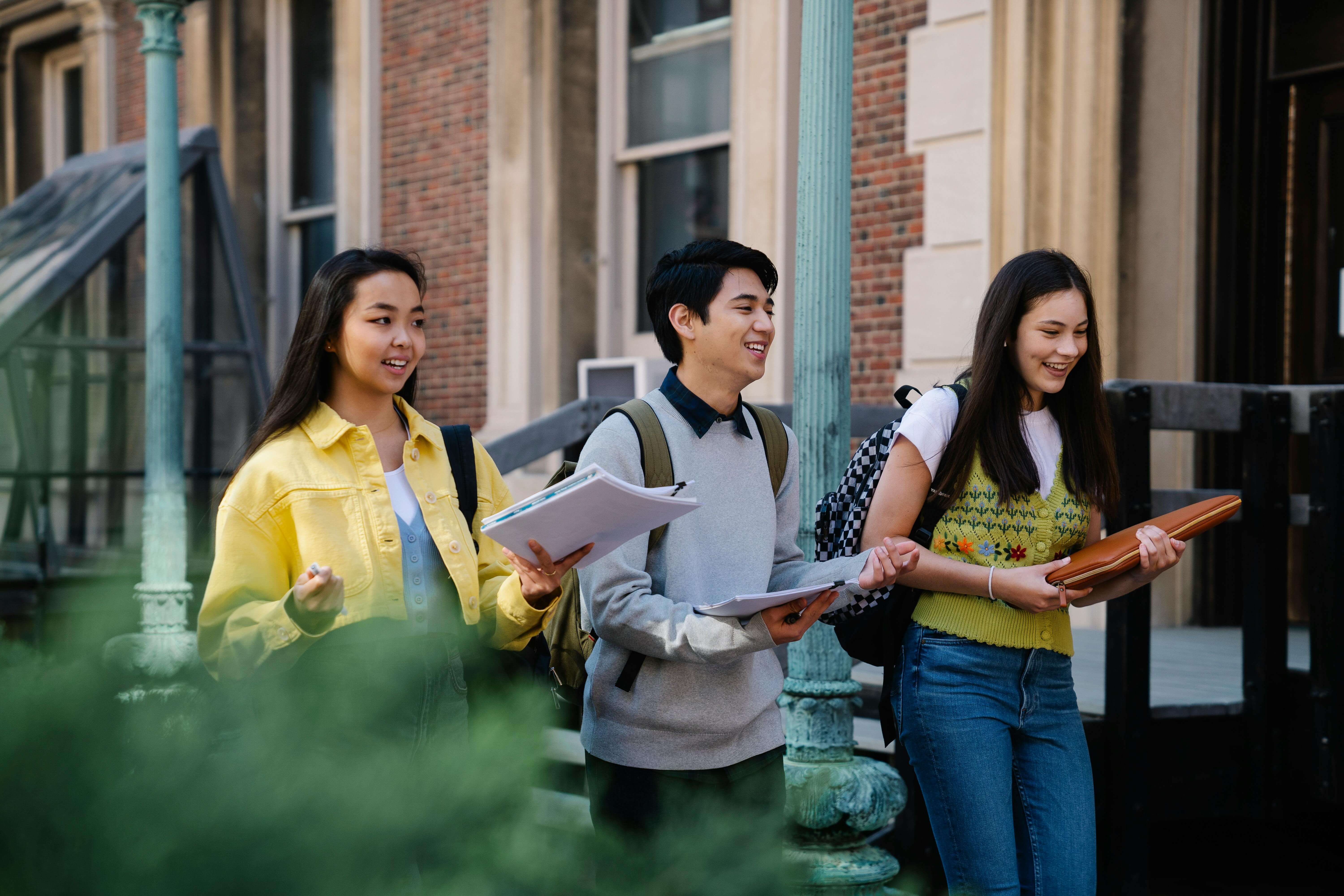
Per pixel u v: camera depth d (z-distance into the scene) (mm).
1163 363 5781
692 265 2133
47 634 539
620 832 534
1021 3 5762
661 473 2098
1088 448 2373
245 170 10133
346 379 2037
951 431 2318
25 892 439
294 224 10070
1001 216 5898
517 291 8117
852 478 2389
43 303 6117
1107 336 5664
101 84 11047
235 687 547
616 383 6551
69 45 11695
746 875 521
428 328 8812
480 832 505
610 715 2117
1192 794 3623
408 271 2029
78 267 6277
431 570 2004
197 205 7016
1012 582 2201
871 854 2746
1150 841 4125
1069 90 5746
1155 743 3578
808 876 549
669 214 7758
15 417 5938
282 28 10047
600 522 1726
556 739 3807
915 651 2322
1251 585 3695
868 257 6457
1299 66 5723
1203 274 5820
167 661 537
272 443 1942
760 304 2143
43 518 5773
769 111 6824
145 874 443
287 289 10117
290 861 463
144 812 453
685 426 2156
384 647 660
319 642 1841
